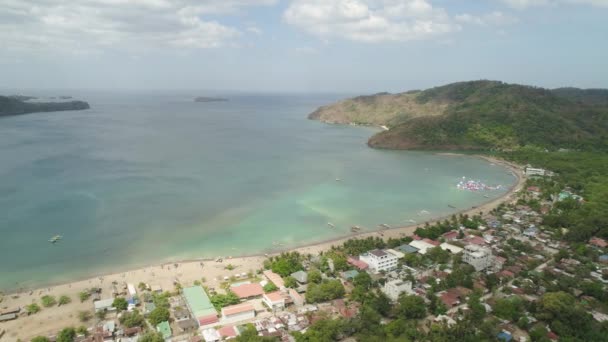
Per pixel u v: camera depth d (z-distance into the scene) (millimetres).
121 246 134500
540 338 82938
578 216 153125
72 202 174625
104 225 151125
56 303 99688
